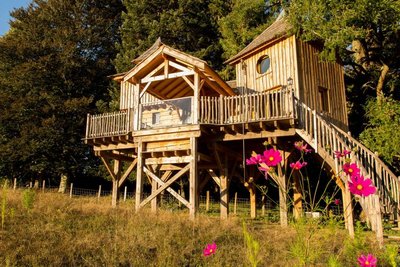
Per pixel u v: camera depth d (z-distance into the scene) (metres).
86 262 7.70
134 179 26.23
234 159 15.55
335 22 14.68
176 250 8.51
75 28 32.72
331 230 4.76
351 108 21.38
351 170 3.63
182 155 13.36
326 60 15.70
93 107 32.19
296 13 15.00
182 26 28.45
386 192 9.71
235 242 9.32
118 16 36.62
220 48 29.52
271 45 15.89
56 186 33.50
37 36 31.91
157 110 14.83
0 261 7.32
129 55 28.31
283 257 7.98
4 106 29.05
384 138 15.09
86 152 30.45
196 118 12.60
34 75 29.33
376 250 7.39
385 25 15.06
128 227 10.02
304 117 11.73
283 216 11.23
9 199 12.84
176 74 13.28
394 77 19.22
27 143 27.33
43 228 9.62
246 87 16.77
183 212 14.33
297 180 12.88
